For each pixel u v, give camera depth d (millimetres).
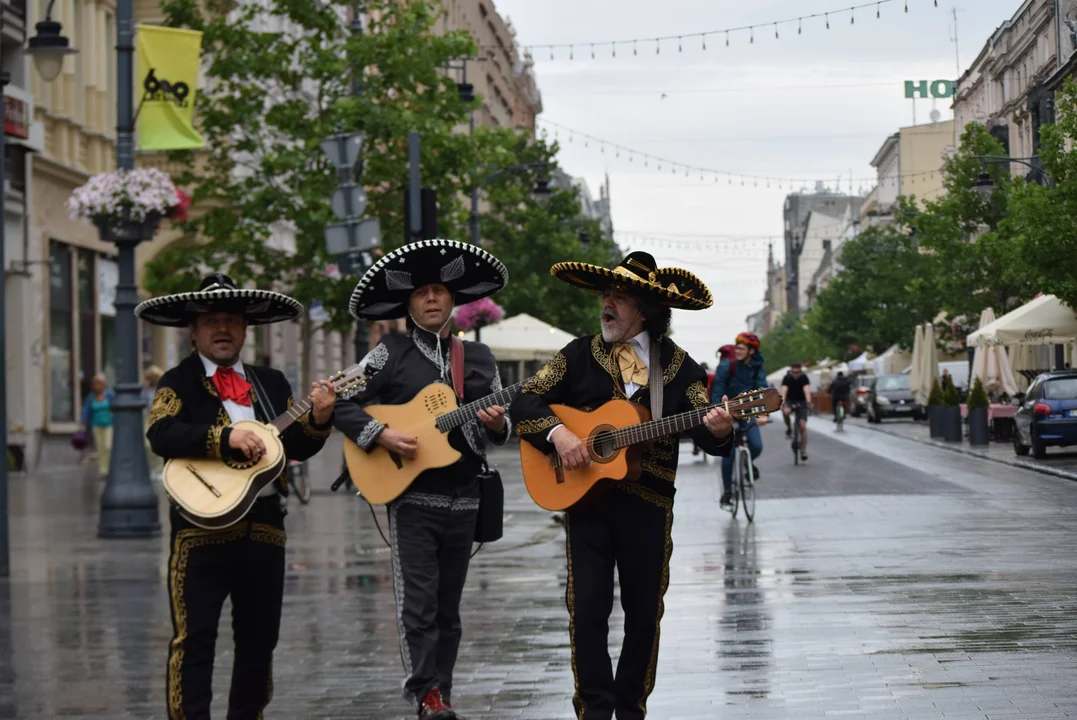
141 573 13992
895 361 64875
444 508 7246
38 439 32188
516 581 12906
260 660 6703
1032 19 53000
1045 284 30688
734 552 14383
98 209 17312
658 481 6469
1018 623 9531
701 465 31094
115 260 38031
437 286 7516
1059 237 30328
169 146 21594
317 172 27656
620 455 6363
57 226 33625
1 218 14023
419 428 7273
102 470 29406
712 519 18125
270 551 6621
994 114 58594
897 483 23344
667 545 6480
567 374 6586
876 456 32062
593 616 6391
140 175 17594
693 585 12031
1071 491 20750
